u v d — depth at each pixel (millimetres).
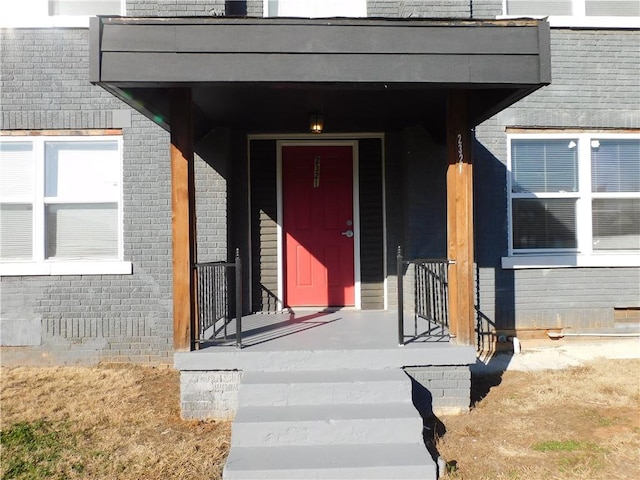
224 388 4488
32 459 3770
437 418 4520
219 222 6215
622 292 6547
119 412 4668
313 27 3889
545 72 3930
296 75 3871
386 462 3461
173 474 3572
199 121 5723
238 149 6551
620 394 4953
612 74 6582
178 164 4406
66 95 6254
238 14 6371
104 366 6117
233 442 3736
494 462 3686
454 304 4633
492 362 6047
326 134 6762
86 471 3609
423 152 6293
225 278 5871
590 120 6539
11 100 6234
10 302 6176
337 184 6844
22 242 6301
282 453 3607
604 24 6500
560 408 4656
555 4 6637
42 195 6262
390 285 6680
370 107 5449
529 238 6629
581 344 6504
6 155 6293
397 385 4152
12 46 6230
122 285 6234
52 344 6188
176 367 4434
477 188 6488
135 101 4391
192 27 3846
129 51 3814
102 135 6289
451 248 4629
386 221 6672
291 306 6805
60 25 6195
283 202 6816
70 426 4359
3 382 5516
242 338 5008
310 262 6848
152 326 6227
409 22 3916
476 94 4699
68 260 6309
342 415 3855
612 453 3770
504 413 4586
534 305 6508
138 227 6254
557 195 6609
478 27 3941
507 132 6539
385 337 5000
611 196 6645
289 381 4160
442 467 3521
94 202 6344
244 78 3854
